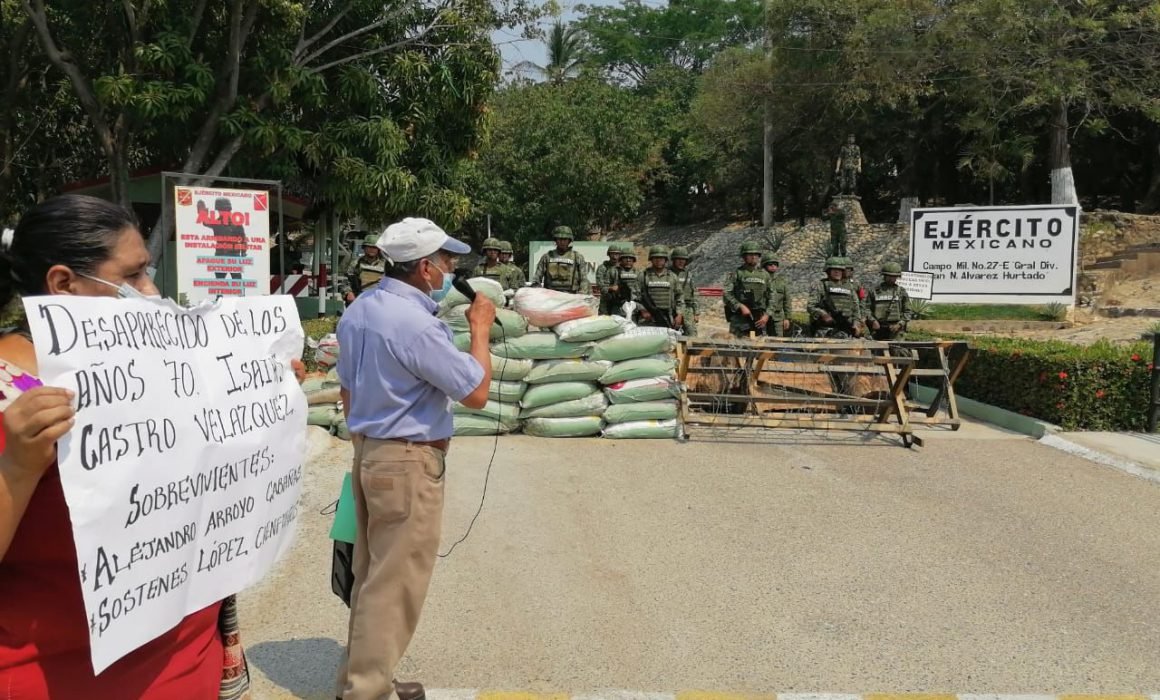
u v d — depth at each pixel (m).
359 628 2.94
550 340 7.65
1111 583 4.73
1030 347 9.05
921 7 22.47
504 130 35.31
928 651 3.94
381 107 13.50
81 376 1.63
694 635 4.07
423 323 2.88
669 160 45.16
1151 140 27.92
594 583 4.64
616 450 7.45
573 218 35.62
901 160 34.00
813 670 3.75
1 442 1.55
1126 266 19.45
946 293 14.25
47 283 1.78
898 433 7.86
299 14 12.05
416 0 13.38
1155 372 8.02
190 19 11.99
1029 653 3.93
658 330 7.92
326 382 7.68
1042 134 26.56
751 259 10.92
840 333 10.59
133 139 14.59
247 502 2.13
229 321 2.12
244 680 2.26
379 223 14.53
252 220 9.38
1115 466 7.06
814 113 30.61
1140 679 3.71
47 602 1.68
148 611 1.79
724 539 5.33
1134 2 20.83
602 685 3.60
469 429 7.73
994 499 6.20
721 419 7.91
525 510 5.80
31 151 16.27
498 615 4.24
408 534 2.92
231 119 11.97
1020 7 20.77
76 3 12.43
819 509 5.94
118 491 1.70
